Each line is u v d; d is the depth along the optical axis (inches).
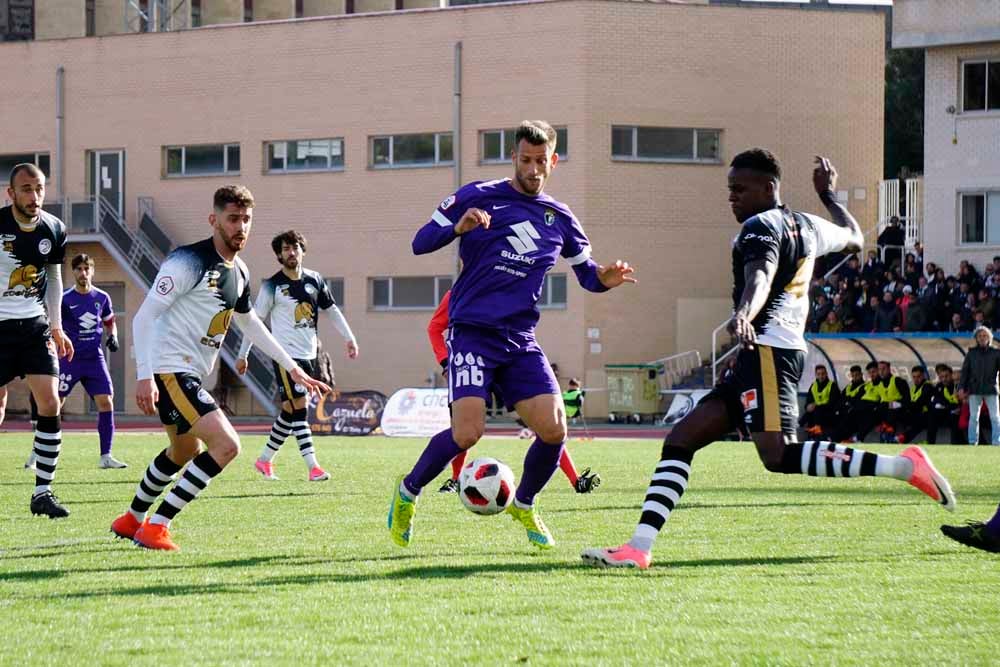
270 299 782.5
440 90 2208.4
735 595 339.3
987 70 2043.6
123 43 2381.9
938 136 2064.5
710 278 2165.4
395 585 358.3
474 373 413.4
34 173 542.3
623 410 2057.1
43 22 2805.1
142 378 429.1
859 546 441.4
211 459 437.7
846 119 2204.7
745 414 393.7
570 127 2132.1
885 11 2217.0
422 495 648.4
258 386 2201.0
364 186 2263.8
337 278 2282.2
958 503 601.0
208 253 443.5
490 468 445.4
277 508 593.3
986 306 1716.3
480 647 278.1
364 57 2256.4
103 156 2410.2
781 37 2180.1
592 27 2124.8
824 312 1859.0
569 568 389.1
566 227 426.3
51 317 566.6
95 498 649.0
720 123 2165.4
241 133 2325.3
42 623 306.2
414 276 2245.3
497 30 2176.4
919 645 279.7
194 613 317.4
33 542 464.8
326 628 298.7
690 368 2143.2
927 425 1424.7
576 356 2119.8
